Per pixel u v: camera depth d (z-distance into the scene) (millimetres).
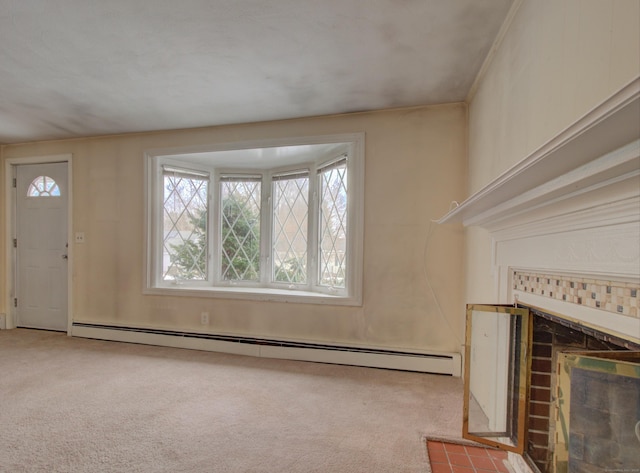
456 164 2641
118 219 3467
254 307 3111
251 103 2662
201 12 1617
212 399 2180
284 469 1514
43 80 2307
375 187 2785
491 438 1558
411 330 2723
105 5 1563
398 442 1727
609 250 923
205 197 3686
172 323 3326
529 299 1453
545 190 1018
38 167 3785
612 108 582
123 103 2684
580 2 1031
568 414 1010
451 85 2354
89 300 3559
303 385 2416
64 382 2422
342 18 1664
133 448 1651
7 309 3869
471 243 2365
